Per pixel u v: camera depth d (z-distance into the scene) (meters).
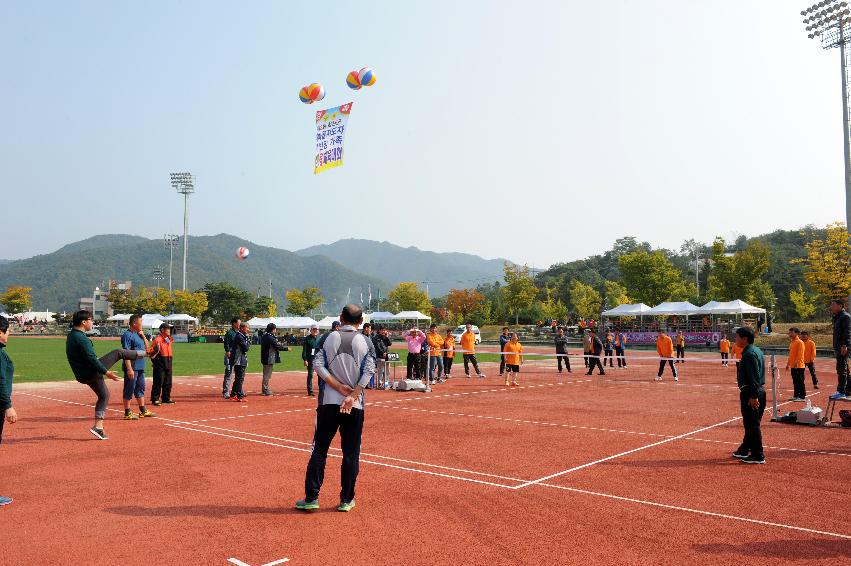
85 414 13.12
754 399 8.33
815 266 48.50
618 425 11.66
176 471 7.84
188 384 20.34
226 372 16.22
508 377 20.19
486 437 10.32
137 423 11.91
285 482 7.29
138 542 5.23
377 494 6.74
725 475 7.67
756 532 5.52
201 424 11.78
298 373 25.58
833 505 6.36
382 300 144.75
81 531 5.52
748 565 4.75
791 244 107.00
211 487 7.04
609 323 59.94
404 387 18.59
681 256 142.38
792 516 5.99
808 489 7.01
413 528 5.61
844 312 13.38
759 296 68.69
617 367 29.44
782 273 93.00
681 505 6.34
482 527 5.63
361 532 5.49
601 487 7.06
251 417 12.73
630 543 5.22
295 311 112.12
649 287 73.69
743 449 8.55
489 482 7.26
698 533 5.48
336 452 9.04
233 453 8.98
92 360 9.81
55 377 22.12
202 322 133.12
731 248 94.69
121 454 8.91
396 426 11.53
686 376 24.11
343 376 6.18
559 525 5.70
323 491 6.88
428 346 19.66
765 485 7.18
